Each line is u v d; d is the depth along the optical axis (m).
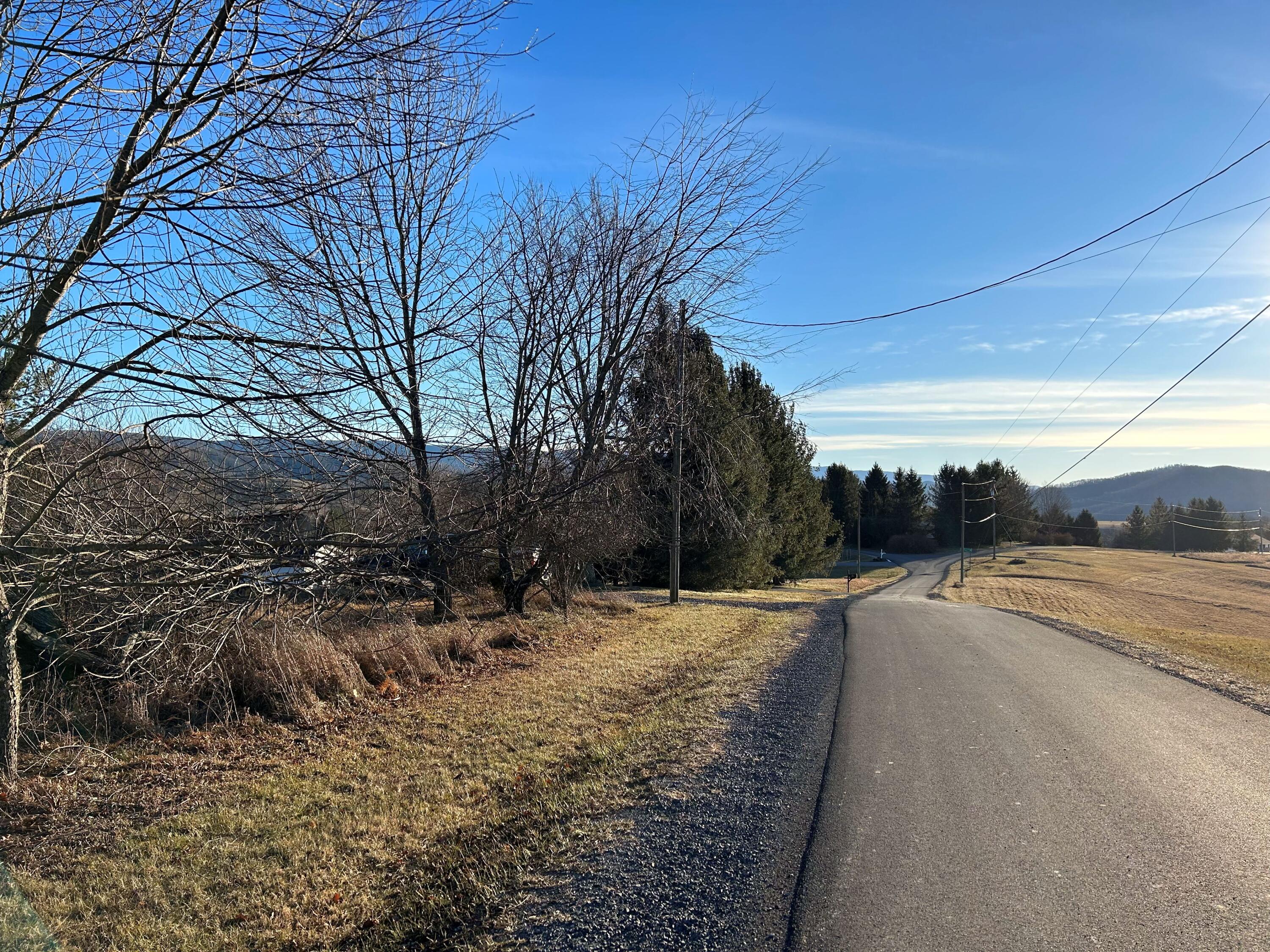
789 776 6.20
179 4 4.88
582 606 17.56
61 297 5.33
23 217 4.84
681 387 14.62
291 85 5.10
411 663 10.13
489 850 4.91
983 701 9.17
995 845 4.79
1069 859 4.59
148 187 5.25
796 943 3.64
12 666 6.09
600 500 12.23
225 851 5.14
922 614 21.73
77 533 5.77
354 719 8.27
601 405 13.80
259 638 8.25
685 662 12.28
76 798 5.90
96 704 7.40
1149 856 4.63
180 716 7.88
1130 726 7.87
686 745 7.16
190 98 4.99
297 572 6.05
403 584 6.51
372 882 4.71
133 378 4.84
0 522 5.73
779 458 32.75
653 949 3.60
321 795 6.14
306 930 4.16
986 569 70.56
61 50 4.59
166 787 6.22
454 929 3.96
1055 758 6.73
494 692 9.64
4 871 4.77
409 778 6.57
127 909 4.39
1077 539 108.31
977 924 3.80
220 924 4.25
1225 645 15.18
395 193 9.50
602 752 7.05
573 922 3.88
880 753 6.88
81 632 6.32
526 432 12.12
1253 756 6.79
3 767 6.07
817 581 57.41
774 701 9.20
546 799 5.82
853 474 82.88
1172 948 3.56
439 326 7.07
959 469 97.94
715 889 4.21
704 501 18.12
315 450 5.68
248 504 5.89
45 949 3.95
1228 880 4.29
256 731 7.66
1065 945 3.60
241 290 5.14
